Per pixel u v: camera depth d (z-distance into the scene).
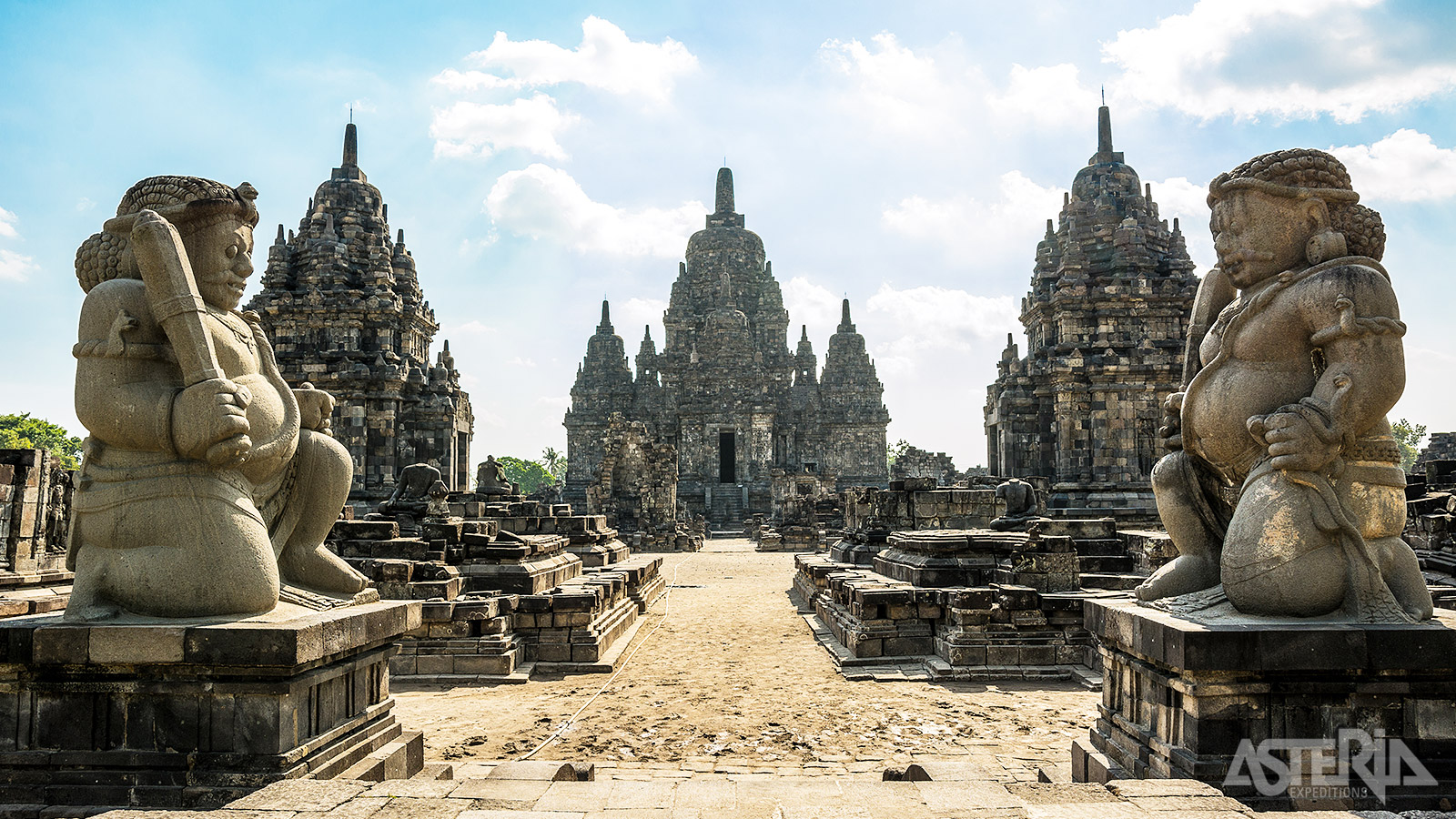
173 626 5.88
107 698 5.97
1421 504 16.42
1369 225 6.81
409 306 40.03
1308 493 6.18
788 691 12.16
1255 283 6.92
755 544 56.84
